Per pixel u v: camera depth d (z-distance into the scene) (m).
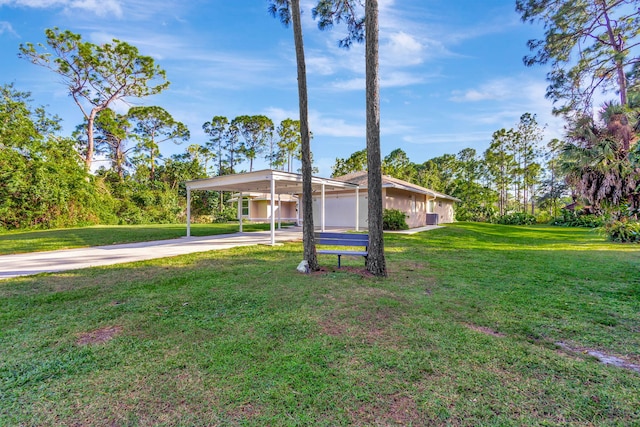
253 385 2.20
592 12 11.07
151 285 4.92
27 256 7.91
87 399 2.07
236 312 3.71
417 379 2.28
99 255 7.98
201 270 6.02
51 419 1.87
